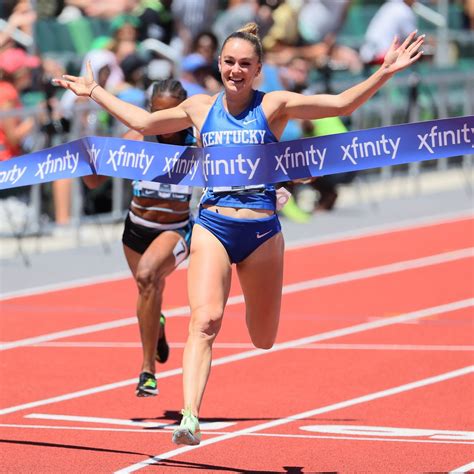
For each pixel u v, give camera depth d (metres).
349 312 42.12
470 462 24.05
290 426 27.53
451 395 30.61
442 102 68.12
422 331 39.09
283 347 36.78
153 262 28.67
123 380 32.75
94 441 26.20
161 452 25.20
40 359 35.31
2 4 61.38
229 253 23.30
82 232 58.06
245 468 23.81
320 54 66.75
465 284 47.25
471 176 73.50
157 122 23.69
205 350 22.30
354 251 54.12
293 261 51.94
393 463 24.03
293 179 23.64
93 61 54.62
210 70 52.53
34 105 55.69
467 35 81.69
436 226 60.28
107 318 41.38
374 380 32.41
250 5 64.31
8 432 27.06
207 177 23.33
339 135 23.95
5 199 52.31
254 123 23.11
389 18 66.94
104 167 25.52
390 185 69.50
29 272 49.41
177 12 62.62
